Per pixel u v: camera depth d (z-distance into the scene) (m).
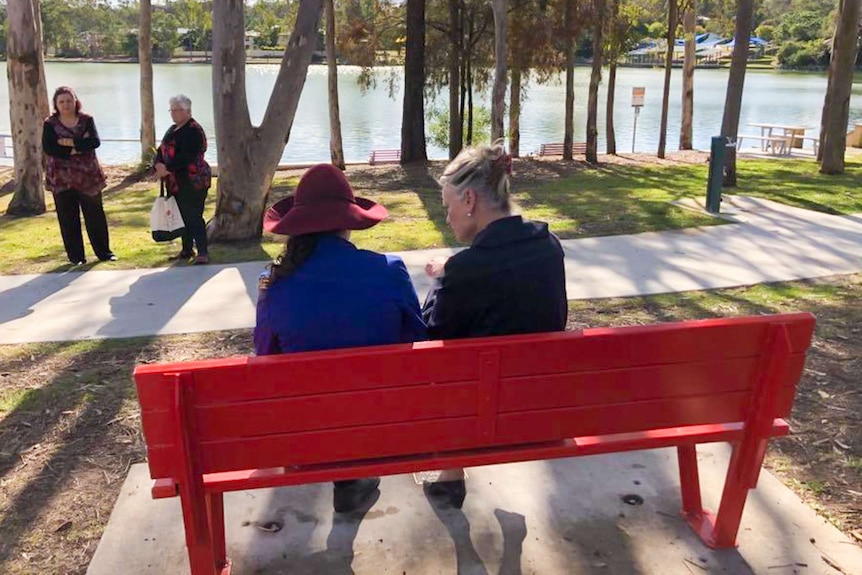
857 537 2.99
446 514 3.12
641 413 2.66
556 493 3.26
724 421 2.74
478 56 19.69
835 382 4.41
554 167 17.31
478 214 2.69
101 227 7.35
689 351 2.61
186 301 6.06
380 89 52.53
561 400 2.58
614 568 2.82
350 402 2.42
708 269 7.02
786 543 2.94
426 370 2.43
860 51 49.38
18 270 7.11
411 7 18.44
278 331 2.58
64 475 3.43
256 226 8.53
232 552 2.89
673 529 3.03
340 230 2.61
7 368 4.67
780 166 16.41
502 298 2.63
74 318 5.65
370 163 19.50
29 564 2.85
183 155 6.91
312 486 3.31
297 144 28.44
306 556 2.88
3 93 43.91
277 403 2.37
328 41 17.77
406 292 2.66
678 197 11.48
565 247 7.87
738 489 2.82
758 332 2.64
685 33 22.34
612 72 20.95
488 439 2.57
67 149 6.96
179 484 2.33
